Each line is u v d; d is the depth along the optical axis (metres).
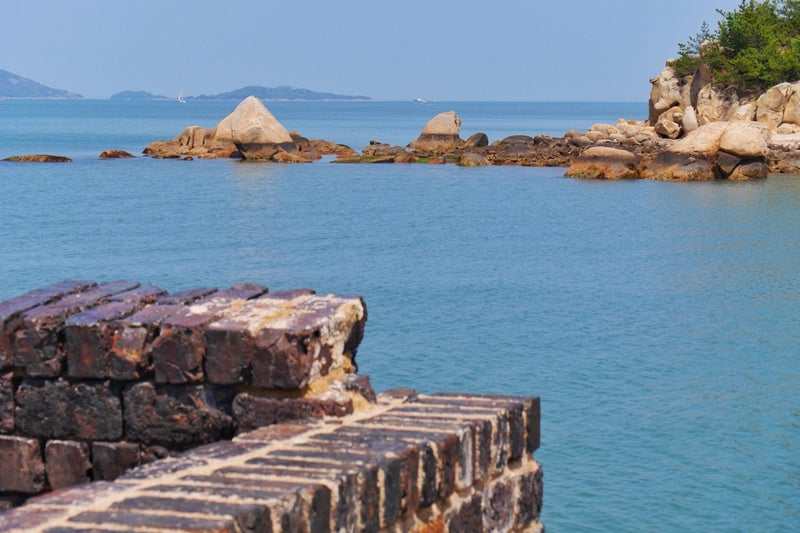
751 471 21.23
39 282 45.19
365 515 5.91
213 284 45.12
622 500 19.73
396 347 32.03
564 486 20.38
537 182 93.31
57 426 8.01
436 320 36.34
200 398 7.62
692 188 85.69
